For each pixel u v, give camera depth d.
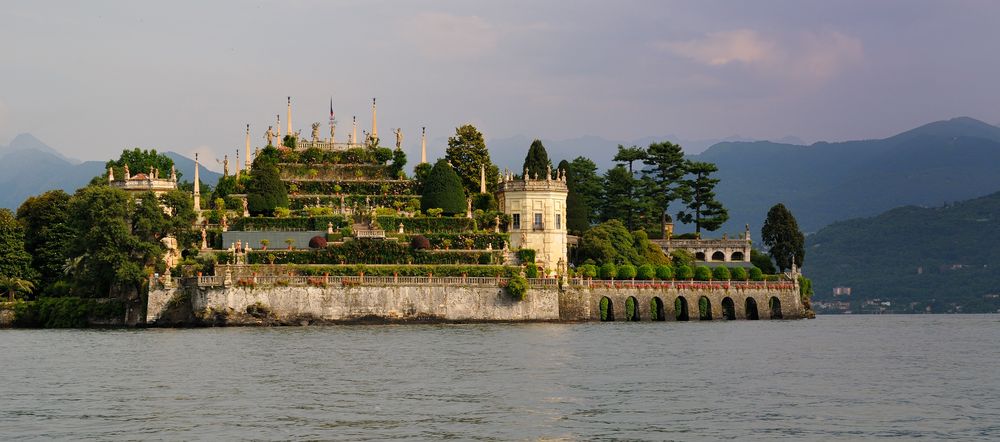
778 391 91.25
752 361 114.56
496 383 93.94
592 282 190.50
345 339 139.75
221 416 77.88
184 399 84.94
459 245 194.75
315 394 87.44
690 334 155.25
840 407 83.44
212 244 191.62
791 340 147.50
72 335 150.62
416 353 119.44
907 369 109.62
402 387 91.44
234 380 95.62
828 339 152.38
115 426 74.44
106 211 175.50
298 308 169.62
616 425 75.31
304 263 182.00
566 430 73.62
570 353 120.69
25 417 77.62
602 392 89.19
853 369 108.62
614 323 186.00
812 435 72.88
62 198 199.38
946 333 180.12
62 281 185.12
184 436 71.38
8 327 177.12
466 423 75.62
